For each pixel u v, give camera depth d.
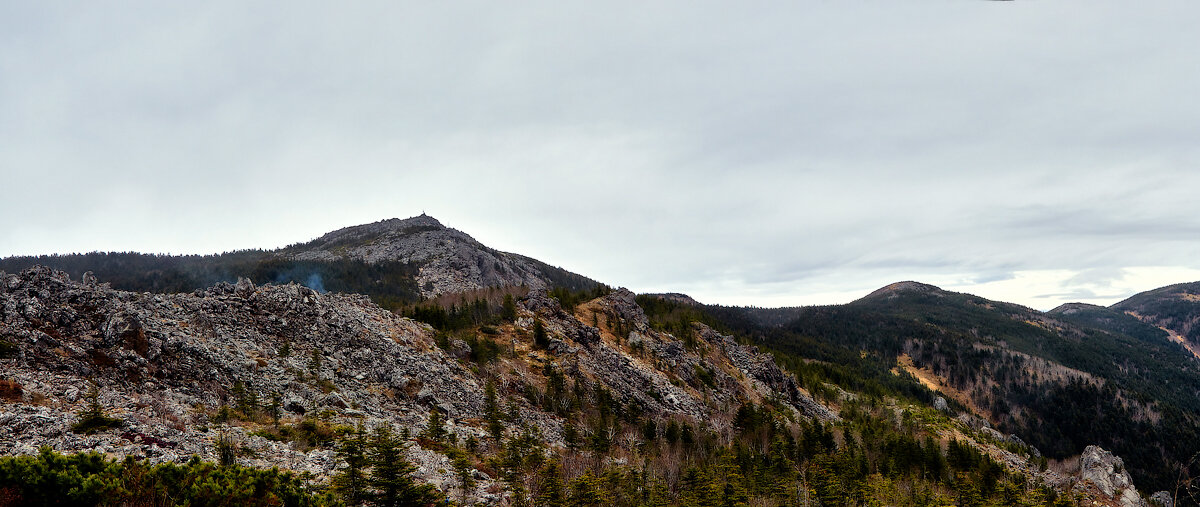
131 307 58.09
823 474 77.56
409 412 67.12
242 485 24.73
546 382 104.00
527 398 91.81
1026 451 188.12
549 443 75.06
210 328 64.62
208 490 23.72
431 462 50.50
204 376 54.06
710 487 62.56
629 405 108.31
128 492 22.11
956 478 96.50
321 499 27.08
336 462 42.66
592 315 169.62
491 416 72.62
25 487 20.98
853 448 111.62
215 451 37.12
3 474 20.80
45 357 44.41
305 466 40.56
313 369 66.88
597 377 116.50
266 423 49.53
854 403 193.25
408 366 79.31
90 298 54.88
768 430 115.88
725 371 169.88
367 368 73.88
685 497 63.50
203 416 45.28
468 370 91.38
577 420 90.88
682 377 144.38
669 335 176.38
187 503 22.69
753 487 75.12
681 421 113.25
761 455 93.75
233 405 51.44
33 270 54.53
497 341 119.00
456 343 101.06
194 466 25.12
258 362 62.16
